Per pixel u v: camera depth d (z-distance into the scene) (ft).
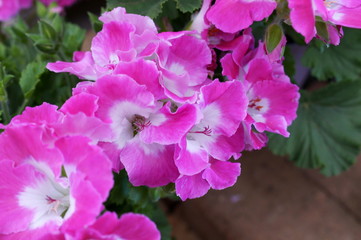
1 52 1.47
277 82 1.04
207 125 0.97
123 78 0.88
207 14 0.99
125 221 0.82
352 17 0.97
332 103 1.44
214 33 1.04
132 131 0.95
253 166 1.77
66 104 0.88
